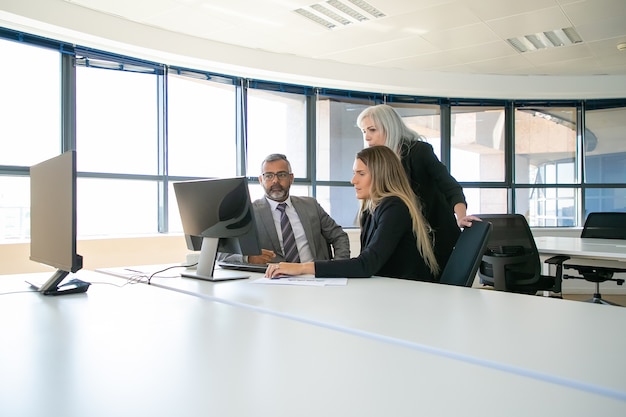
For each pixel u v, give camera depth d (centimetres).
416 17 378
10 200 360
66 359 78
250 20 384
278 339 89
